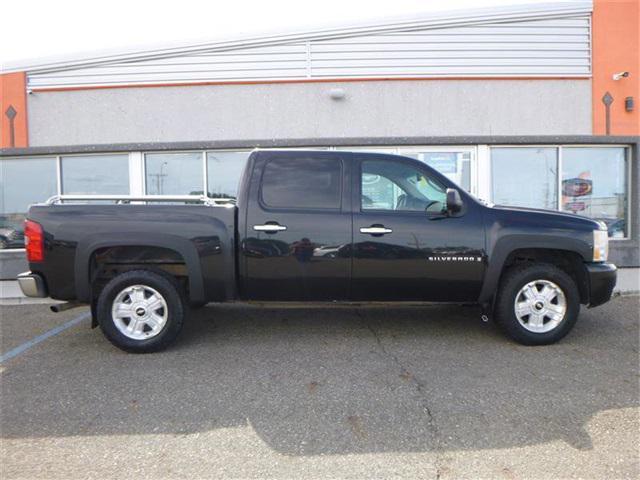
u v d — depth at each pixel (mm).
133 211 4145
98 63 7703
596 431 2725
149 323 4176
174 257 4320
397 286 4258
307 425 2820
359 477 2293
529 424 2811
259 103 7695
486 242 4215
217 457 2484
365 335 4676
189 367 3807
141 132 7742
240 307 5961
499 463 2408
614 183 7793
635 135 7633
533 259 4562
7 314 5992
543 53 7633
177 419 2916
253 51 7664
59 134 7762
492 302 4426
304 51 7637
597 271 4270
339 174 4320
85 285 4094
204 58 7688
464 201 4305
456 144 7637
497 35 7625
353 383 3443
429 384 3412
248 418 2920
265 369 3744
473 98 7664
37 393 3328
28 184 7855
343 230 4191
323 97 7664
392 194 4340
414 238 4199
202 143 7605
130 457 2488
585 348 4227
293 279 4230
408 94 7660
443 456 2475
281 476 2307
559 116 7688
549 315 4309
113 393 3314
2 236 7836
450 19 7574
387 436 2684
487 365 3793
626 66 7637
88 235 4066
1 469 2375
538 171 7758
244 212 4215
